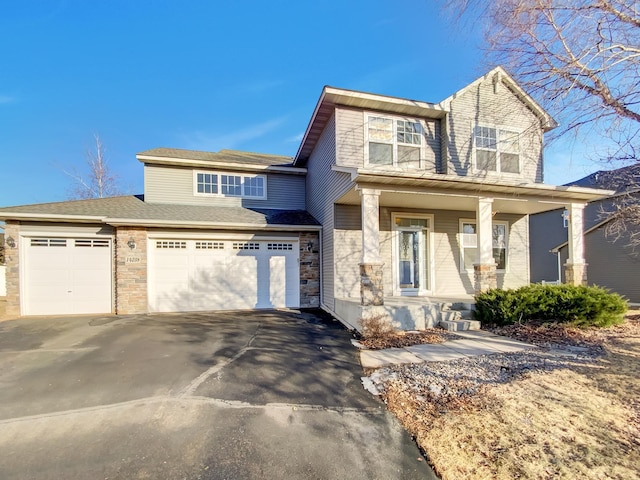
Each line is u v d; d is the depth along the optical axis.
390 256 10.06
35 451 2.86
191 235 10.29
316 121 10.28
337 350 5.98
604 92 6.41
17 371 4.80
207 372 4.77
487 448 2.85
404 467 2.67
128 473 2.57
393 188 7.69
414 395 4.00
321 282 11.02
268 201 12.88
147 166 11.66
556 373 4.56
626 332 6.93
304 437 3.11
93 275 9.80
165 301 10.11
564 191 8.75
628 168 7.27
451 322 7.67
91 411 3.58
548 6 6.12
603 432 3.04
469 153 10.08
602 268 13.02
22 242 9.37
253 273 10.83
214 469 2.62
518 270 11.56
